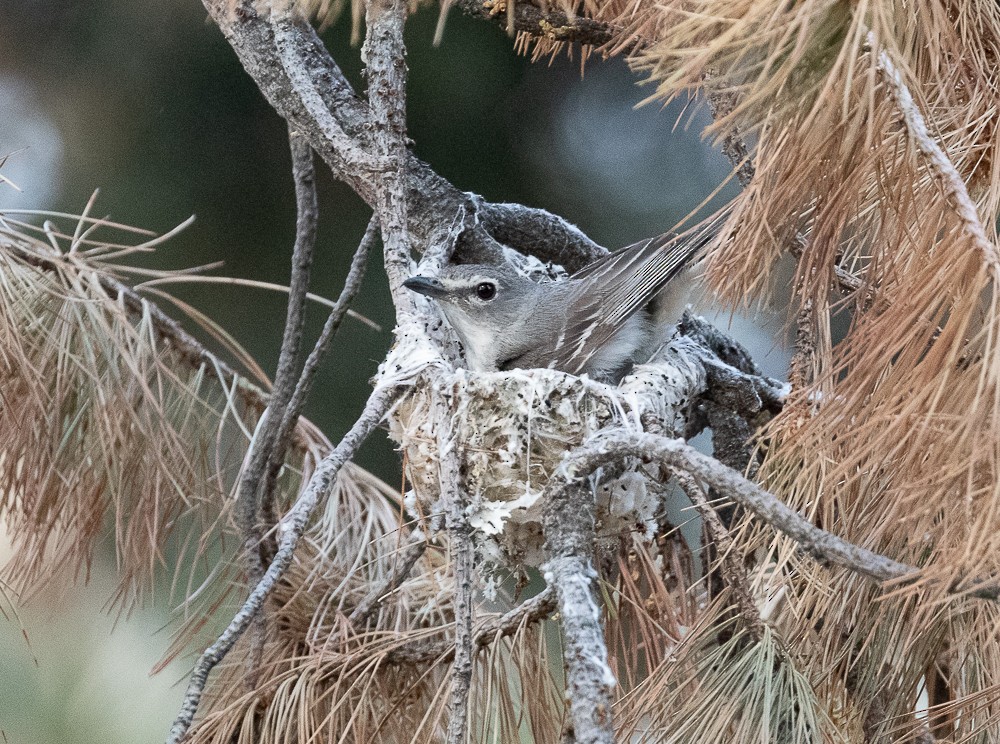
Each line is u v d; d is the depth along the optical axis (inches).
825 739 133.6
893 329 116.7
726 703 135.8
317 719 160.6
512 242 269.7
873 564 112.3
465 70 328.8
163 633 243.6
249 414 209.6
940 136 119.3
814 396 144.6
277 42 188.7
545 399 183.6
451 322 255.8
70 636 240.2
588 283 251.9
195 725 171.3
